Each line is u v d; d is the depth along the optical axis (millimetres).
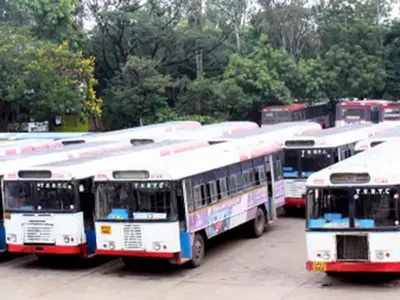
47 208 21234
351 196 17891
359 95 62656
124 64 60750
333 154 28016
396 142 25141
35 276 21172
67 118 56562
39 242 21344
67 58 52312
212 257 22234
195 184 21016
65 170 21016
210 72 65250
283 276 19484
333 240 18000
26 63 50125
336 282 18594
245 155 24375
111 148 27203
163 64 63281
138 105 58094
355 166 18438
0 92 49969
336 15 63500
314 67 61094
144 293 18547
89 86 54906
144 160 21484
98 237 20531
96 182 20469
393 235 17594
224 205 22719
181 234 20141
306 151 28250
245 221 24219
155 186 19922
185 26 63469
